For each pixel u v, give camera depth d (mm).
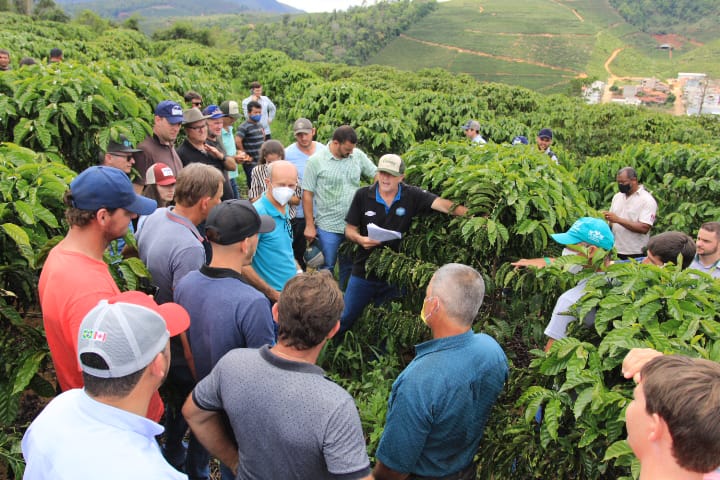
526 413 2439
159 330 1754
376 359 4508
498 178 3676
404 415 2295
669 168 7426
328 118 8234
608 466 2354
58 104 4551
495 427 2889
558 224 4020
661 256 3600
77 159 4867
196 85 10305
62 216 3334
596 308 2748
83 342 1657
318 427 1821
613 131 14148
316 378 1923
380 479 2426
